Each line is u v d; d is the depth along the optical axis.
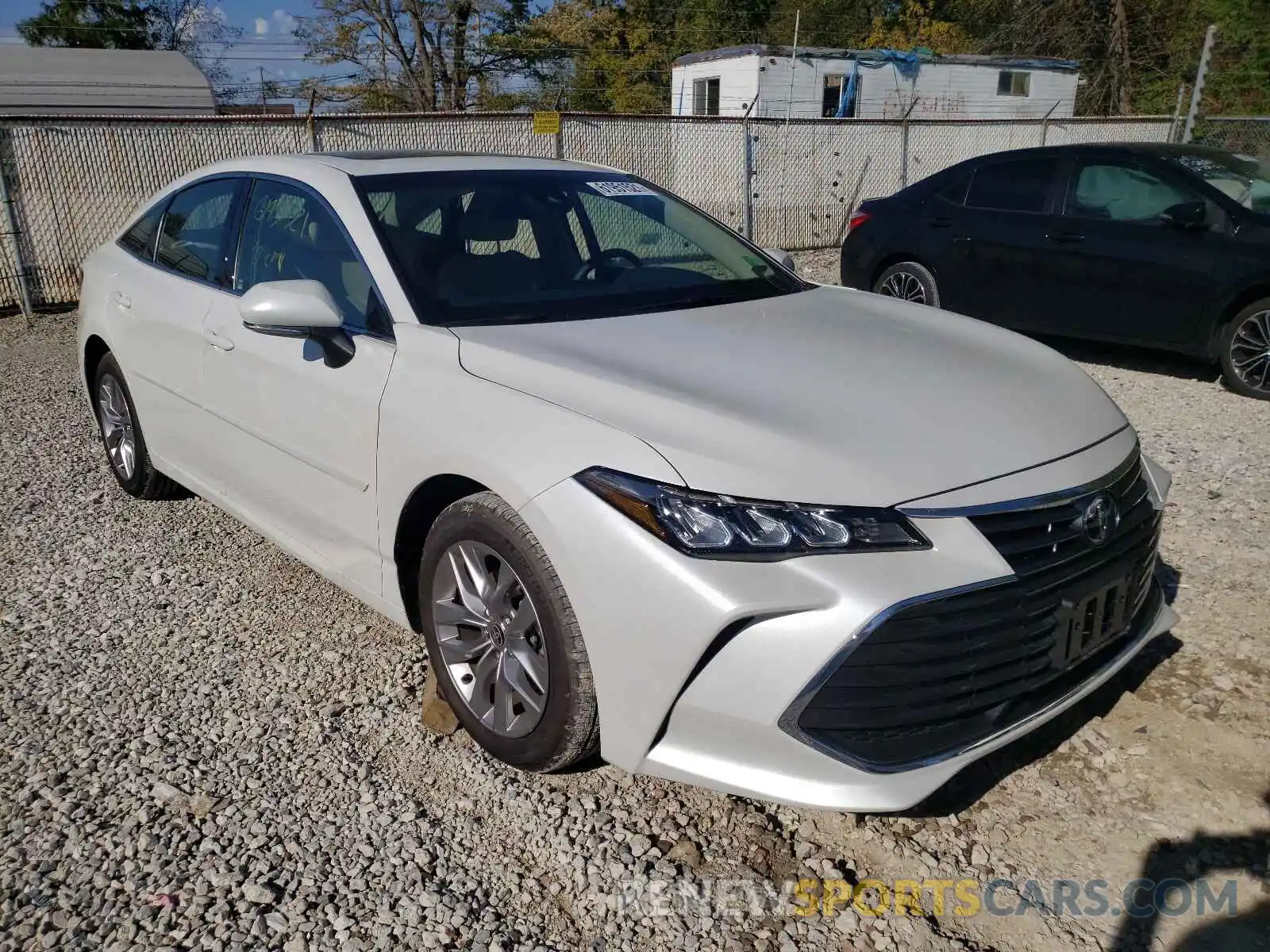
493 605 2.68
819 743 2.20
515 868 2.45
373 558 3.06
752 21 39.81
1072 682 2.54
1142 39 30.50
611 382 2.55
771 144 14.43
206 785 2.75
